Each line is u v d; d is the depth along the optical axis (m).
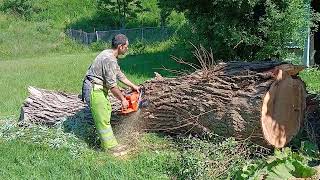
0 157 7.06
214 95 6.79
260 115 6.39
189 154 6.44
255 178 5.71
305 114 7.14
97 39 34.44
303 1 14.22
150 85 7.69
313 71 13.66
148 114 7.61
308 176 5.84
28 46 33.78
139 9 38.09
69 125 8.06
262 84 6.52
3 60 29.81
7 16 39.94
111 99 8.07
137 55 23.89
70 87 14.38
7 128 8.18
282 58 14.31
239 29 14.34
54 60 25.45
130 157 7.05
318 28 16.47
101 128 7.23
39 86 14.89
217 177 6.07
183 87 7.19
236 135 6.65
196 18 15.52
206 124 6.96
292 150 6.98
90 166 6.66
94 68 7.20
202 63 7.50
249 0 13.54
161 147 7.22
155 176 6.30
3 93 13.73
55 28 38.22
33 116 8.55
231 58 15.08
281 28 13.88
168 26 33.22
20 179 6.32
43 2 42.31
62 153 7.21
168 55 21.45
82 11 40.84
